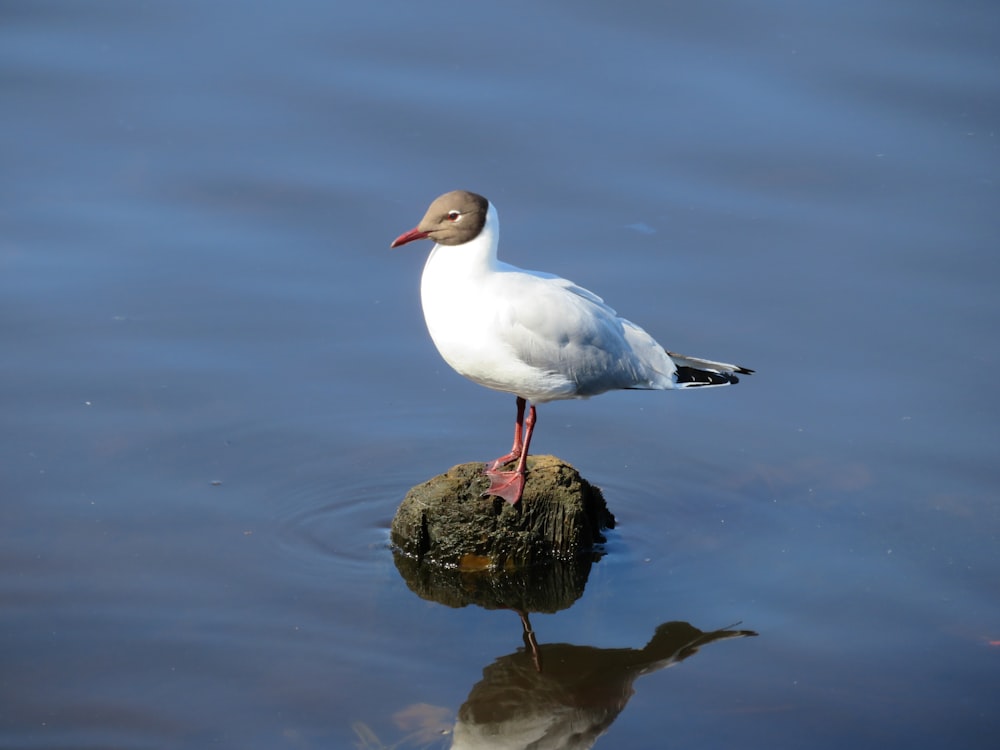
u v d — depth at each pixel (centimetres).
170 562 1289
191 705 1095
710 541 1372
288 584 1271
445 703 1114
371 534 1359
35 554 1287
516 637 1220
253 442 1490
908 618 1240
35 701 1094
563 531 1331
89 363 1595
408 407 1572
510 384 1326
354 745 1055
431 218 1286
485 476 1344
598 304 1387
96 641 1172
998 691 1136
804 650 1196
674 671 1167
